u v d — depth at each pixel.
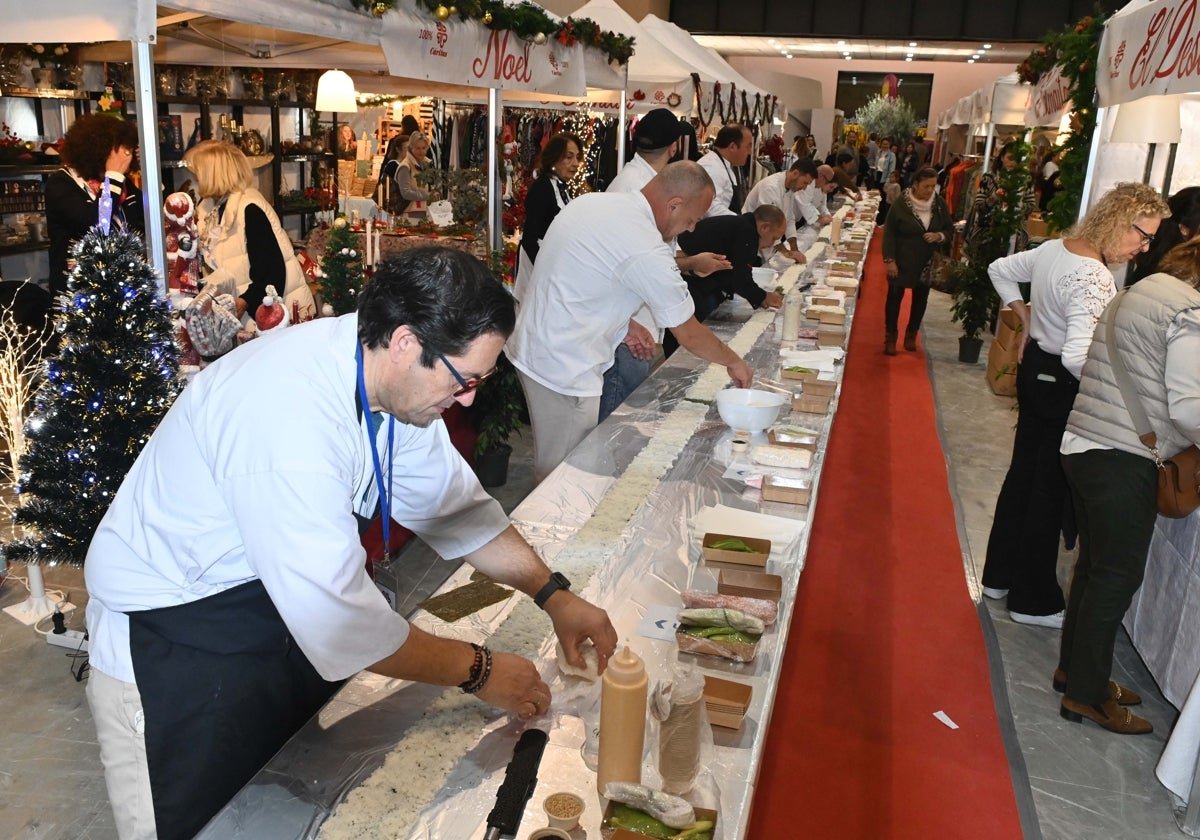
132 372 2.37
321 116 7.84
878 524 4.00
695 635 1.35
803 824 2.14
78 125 3.55
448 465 1.32
